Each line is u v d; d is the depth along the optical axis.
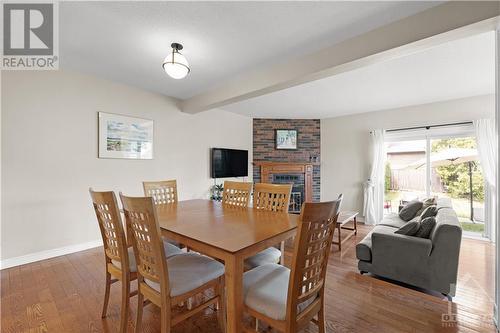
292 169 5.55
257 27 2.01
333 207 1.17
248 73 2.99
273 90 2.94
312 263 1.20
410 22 1.84
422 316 1.80
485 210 3.76
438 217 2.49
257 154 5.68
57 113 2.86
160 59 2.62
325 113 5.14
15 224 2.60
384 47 1.96
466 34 1.72
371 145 4.90
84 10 1.78
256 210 2.17
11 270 2.50
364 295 2.10
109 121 3.28
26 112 2.65
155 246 1.25
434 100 4.10
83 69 2.91
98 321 1.71
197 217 1.87
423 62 2.64
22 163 2.64
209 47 2.34
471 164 3.96
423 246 2.18
